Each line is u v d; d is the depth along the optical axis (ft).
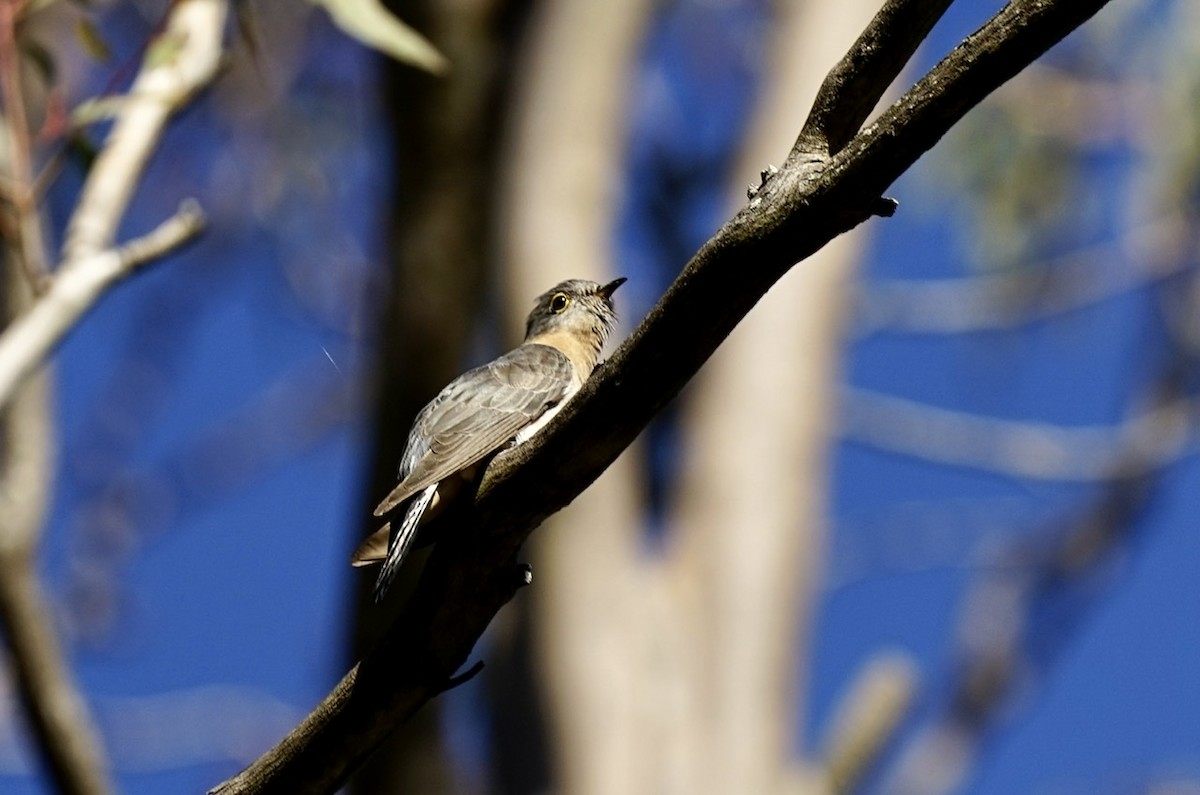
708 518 45.37
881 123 17.06
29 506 35.40
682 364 18.69
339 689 20.31
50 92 30.91
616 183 44.52
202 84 32.99
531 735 43.19
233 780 20.76
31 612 35.22
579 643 43.34
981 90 16.65
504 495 19.69
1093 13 16.15
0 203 29.94
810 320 46.98
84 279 29.63
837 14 48.11
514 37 44.68
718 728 43.65
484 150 42.98
